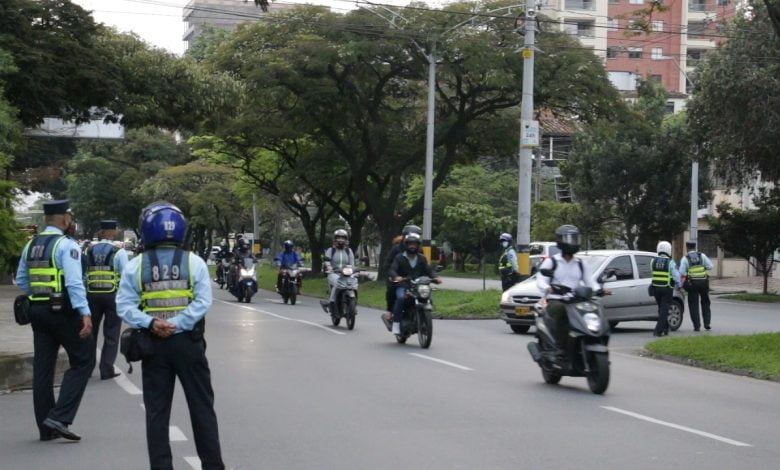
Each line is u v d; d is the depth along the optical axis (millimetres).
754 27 36094
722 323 26328
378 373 14484
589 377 12984
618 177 49438
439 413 11102
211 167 65500
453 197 62000
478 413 11133
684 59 76000
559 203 55625
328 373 14461
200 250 80688
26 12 24375
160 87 27312
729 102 36250
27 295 9594
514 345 19031
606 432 10078
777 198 42281
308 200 56625
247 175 52875
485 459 8734
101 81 25031
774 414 11500
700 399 12602
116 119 27516
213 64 39594
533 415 11055
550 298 13625
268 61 38375
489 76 35938
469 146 44062
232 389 12844
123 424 10500
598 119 39250
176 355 7363
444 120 41406
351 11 39062
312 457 8805
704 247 63188
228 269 42656
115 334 14078
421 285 18172
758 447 9438
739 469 8461
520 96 38906
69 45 24594
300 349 17797
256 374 14328
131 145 74688
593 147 49281
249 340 19438
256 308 30359
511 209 64312
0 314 23156
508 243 30359
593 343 12828
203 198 63906
